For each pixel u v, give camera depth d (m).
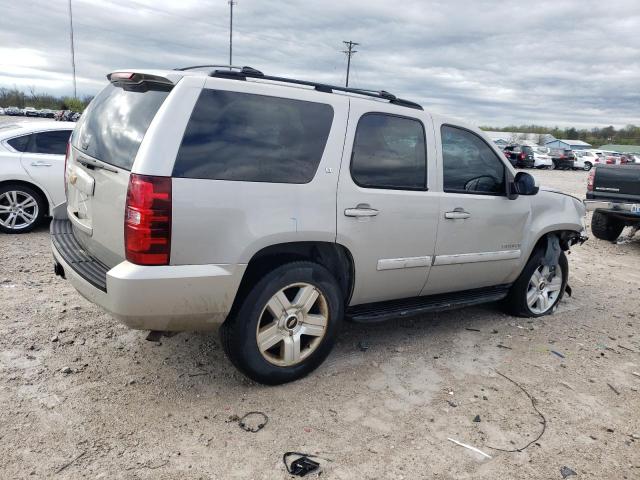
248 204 3.11
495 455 2.99
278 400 3.37
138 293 2.86
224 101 3.10
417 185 3.99
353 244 3.62
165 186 2.84
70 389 3.31
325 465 2.79
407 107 4.00
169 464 2.71
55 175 7.20
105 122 3.42
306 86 3.55
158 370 3.62
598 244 9.71
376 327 4.72
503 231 4.62
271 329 3.41
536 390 3.77
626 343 4.79
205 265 3.01
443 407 3.44
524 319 5.22
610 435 3.27
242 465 2.75
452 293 4.64
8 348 3.75
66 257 3.44
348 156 3.56
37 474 2.56
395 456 2.91
